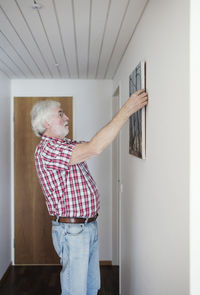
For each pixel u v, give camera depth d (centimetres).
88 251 180
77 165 179
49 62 288
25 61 284
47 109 183
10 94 369
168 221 121
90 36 212
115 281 327
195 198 96
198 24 95
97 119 378
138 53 188
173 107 113
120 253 286
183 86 102
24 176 370
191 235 96
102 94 377
